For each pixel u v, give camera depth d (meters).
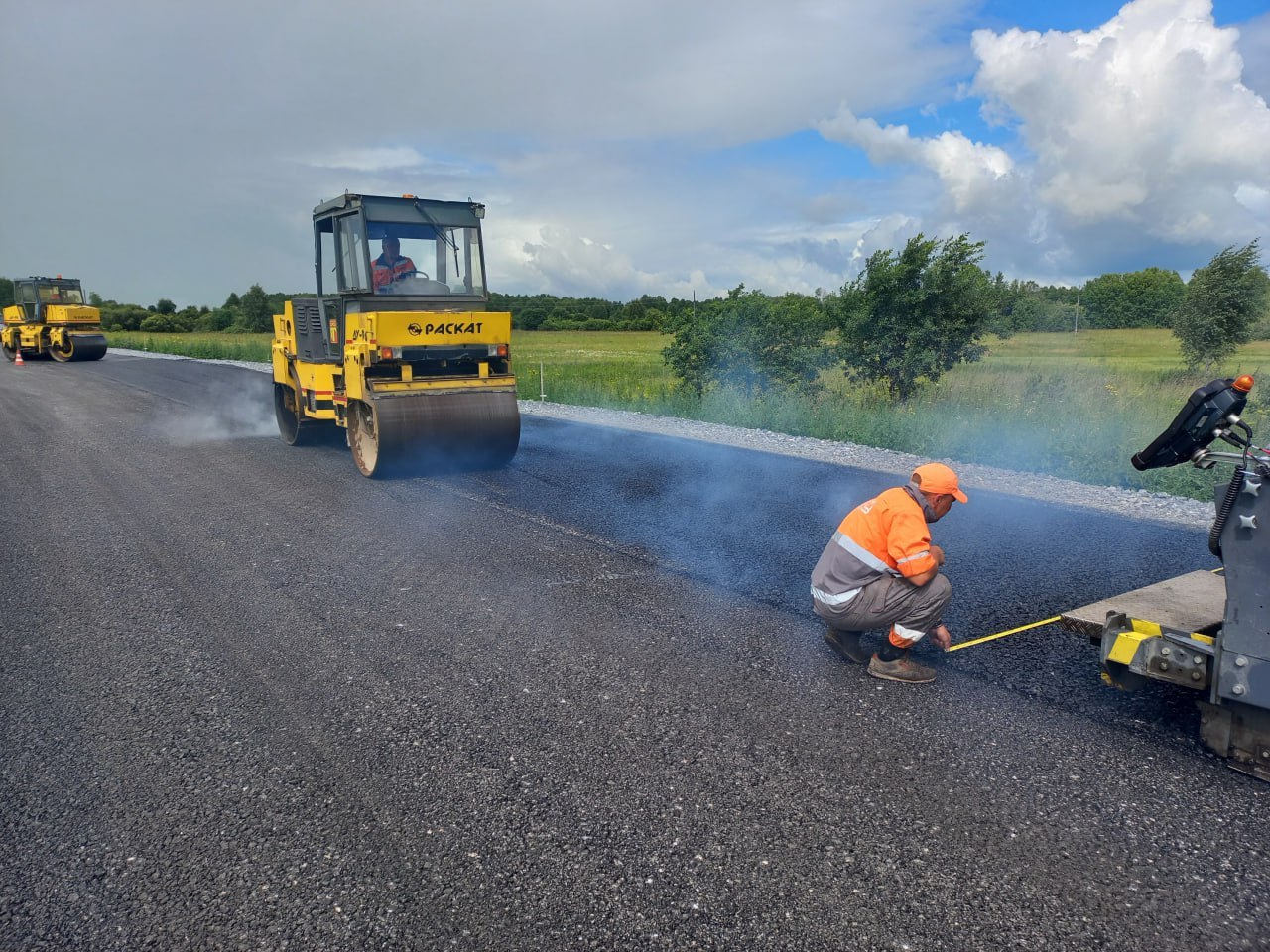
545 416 13.79
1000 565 5.52
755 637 4.35
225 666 4.05
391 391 8.26
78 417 13.60
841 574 3.82
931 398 13.62
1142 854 2.61
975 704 3.60
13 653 4.26
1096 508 7.07
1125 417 10.70
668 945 2.23
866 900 2.40
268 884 2.51
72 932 2.32
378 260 8.57
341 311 8.95
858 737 3.32
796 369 15.01
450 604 4.88
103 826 2.80
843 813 2.82
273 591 5.14
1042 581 5.20
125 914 2.38
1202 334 19.36
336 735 3.38
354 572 5.49
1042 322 47.16
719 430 11.98
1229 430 2.97
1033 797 2.91
